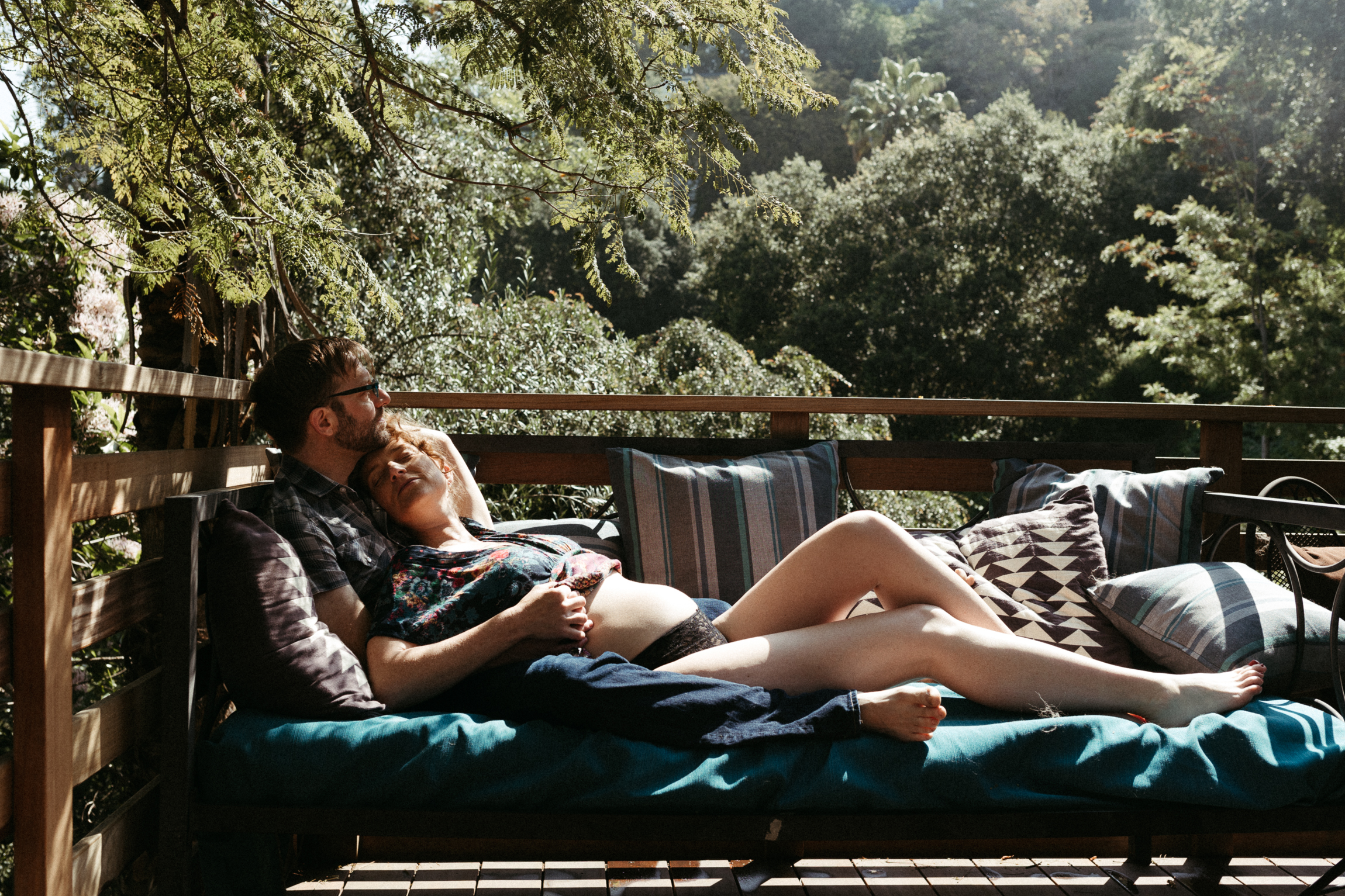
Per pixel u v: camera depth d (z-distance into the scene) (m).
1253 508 1.73
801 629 1.55
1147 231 17.33
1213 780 1.31
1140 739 1.33
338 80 1.96
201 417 2.27
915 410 2.43
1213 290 14.71
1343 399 13.77
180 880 1.30
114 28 1.80
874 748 1.32
